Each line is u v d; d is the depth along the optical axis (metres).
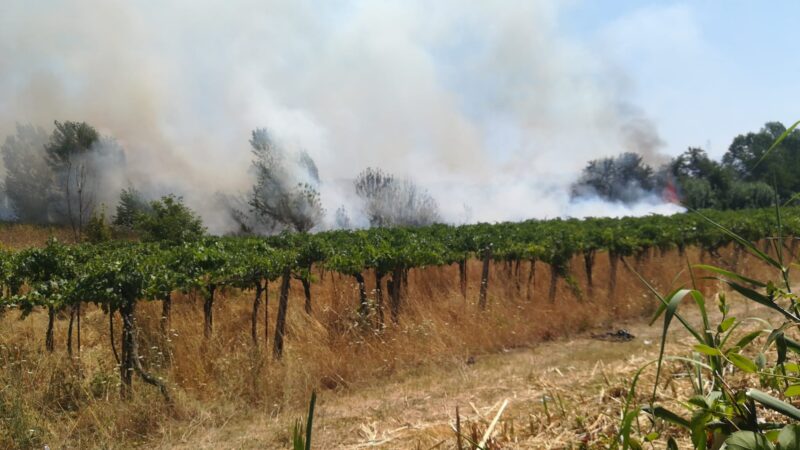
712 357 2.51
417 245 10.93
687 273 13.55
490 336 9.35
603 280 13.60
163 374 6.98
